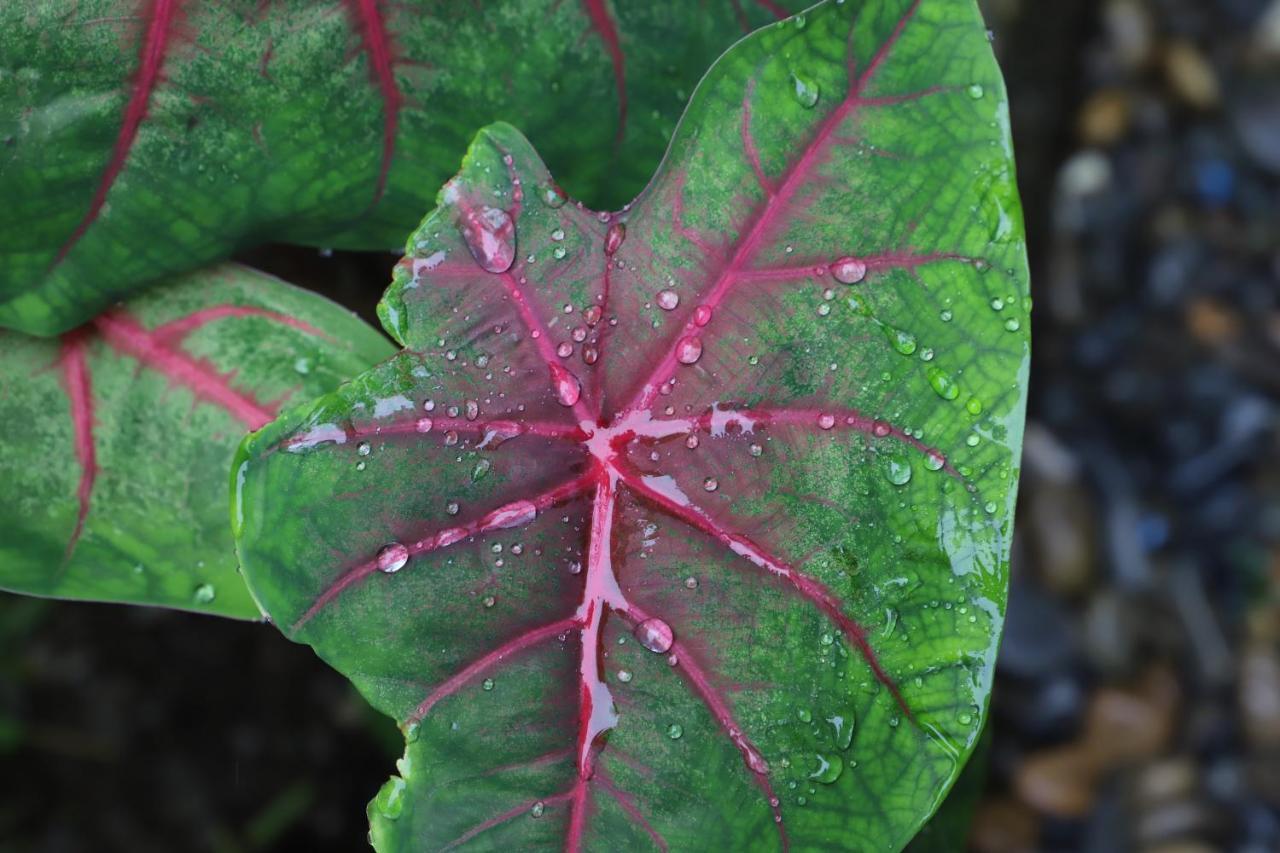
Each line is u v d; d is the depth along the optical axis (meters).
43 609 1.03
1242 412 1.48
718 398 0.58
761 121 0.58
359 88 0.62
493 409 0.58
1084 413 1.51
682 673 0.58
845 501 0.58
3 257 0.62
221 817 1.05
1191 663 1.41
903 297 0.58
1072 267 1.53
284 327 0.64
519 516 0.58
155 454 0.64
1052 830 1.37
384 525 0.57
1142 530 1.45
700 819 0.57
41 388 0.64
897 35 0.58
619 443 0.58
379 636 0.57
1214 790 1.37
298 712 1.08
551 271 0.58
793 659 0.58
